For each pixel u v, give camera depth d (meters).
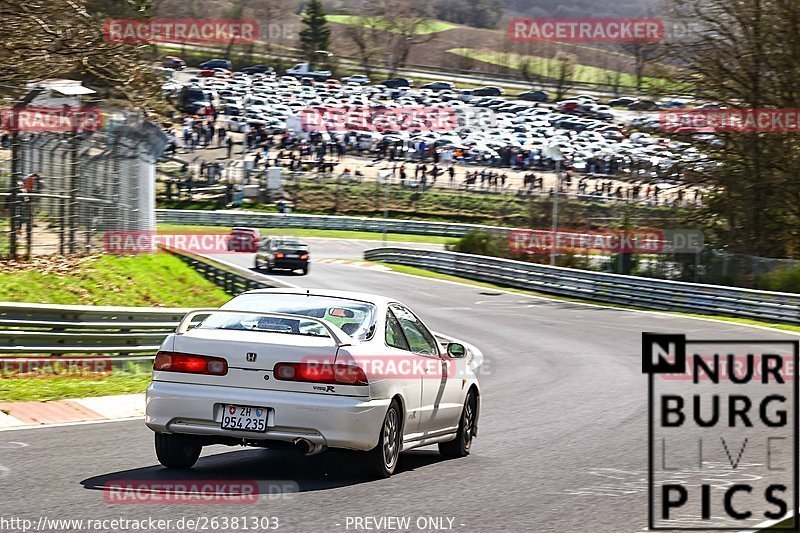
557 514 24.62
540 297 140.25
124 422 38.00
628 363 71.62
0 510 22.34
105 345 54.78
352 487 26.70
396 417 28.80
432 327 97.50
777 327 105.75
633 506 26.06
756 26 139.12
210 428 26.64
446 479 28.89
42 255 80.62
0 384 44.78
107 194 90.44
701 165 146.62
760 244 143.25
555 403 50.16
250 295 30.50
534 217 183.88
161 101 117.00
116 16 110.75
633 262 146.50
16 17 80.88
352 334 28.19
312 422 26.25
